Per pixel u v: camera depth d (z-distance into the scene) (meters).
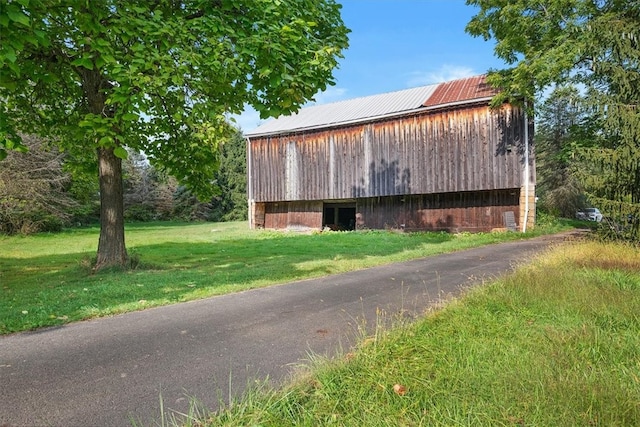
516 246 12.12
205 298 5.82
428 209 20.31
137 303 5.40
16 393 2.78
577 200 33.31
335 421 2.22
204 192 10.89
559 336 3.39
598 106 10.01
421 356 3.08
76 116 9.19
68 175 23.89
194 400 2.59
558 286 5.04
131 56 6.23
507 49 15.71
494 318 4.00
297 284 6.80
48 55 7.14
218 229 27.48
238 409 2.40
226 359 3.39
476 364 2.88
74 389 2.84
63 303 5.49
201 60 6.45
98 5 6.00
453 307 4.40
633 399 2.34
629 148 9.47
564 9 14.09
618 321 3.83
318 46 6.92
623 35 9.92
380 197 21.97
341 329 4.19
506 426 2.11
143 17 6.53
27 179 22.06
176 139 9.99
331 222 25.42
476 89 19.56
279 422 2.23
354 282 6.83
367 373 2.78
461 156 18.48
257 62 6.47
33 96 9.20
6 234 22.80
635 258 7.55
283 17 6.96
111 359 3.42
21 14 4.24
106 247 8.81
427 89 22.30
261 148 25.50
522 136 17.05
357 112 22.48
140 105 6.00
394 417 2.22
